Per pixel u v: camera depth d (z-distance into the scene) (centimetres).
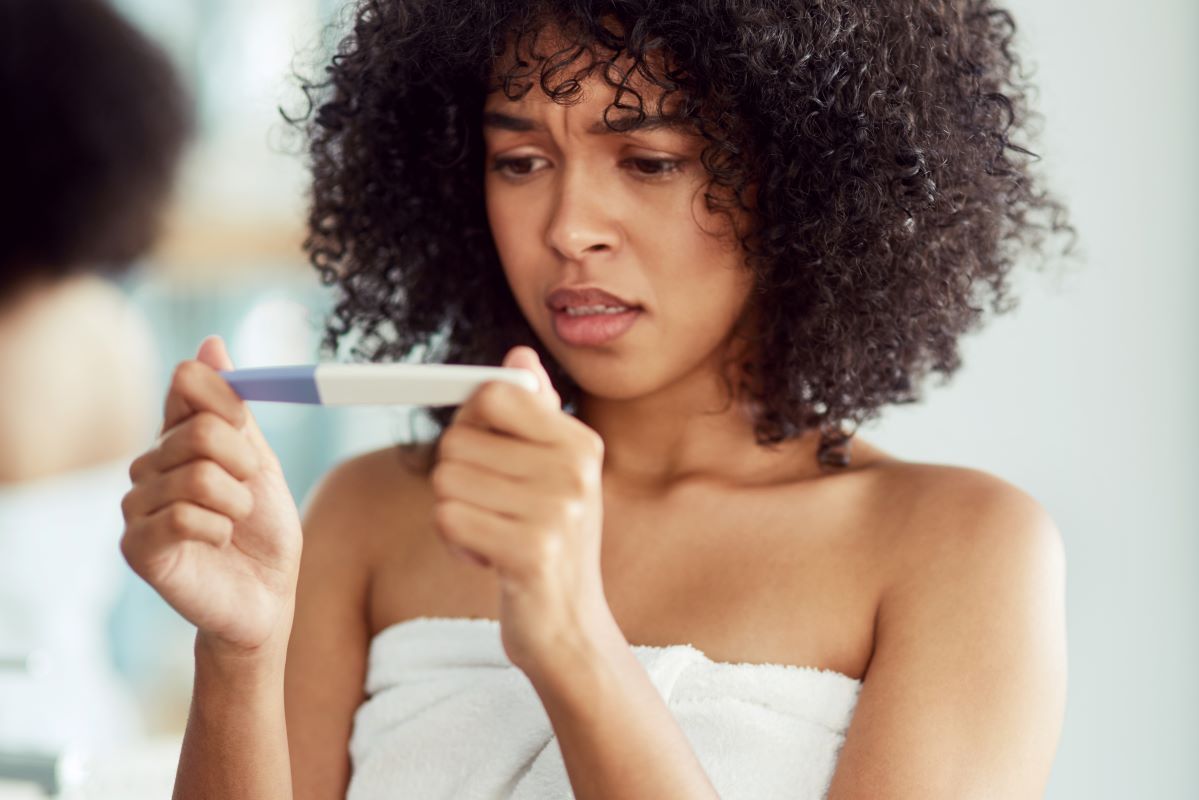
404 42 107
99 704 155
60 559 152
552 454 68
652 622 101
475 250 118
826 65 100
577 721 71
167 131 149
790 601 99
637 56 94
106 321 155
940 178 105
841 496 104
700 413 109
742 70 97
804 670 96
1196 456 167
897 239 104
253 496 83
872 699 93
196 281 189
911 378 117
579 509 69
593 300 97
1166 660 168
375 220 121
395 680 105
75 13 139
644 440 110
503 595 70
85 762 105
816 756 94
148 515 77
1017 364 171
